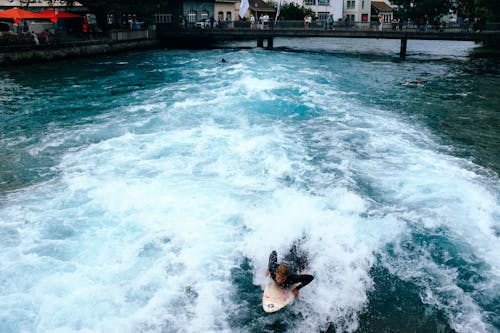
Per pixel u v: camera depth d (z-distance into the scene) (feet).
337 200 31.76
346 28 147.54
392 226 28.37
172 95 67.77
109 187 33.76
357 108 59.82
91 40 122.42
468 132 49.14
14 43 101.09
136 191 33.01
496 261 25.14
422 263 25.07
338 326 20.90
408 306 22.08
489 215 29.91
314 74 90.58
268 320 21.04
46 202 31.53
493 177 36.50
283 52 143.33
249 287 23.06
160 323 20.53
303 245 26.13
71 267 24.13
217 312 21.40
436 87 78.18
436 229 28.19
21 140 45.91
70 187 33.94
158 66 104.94
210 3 186.60
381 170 37.60
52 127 50.65
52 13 114.93
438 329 20.72
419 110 59.41
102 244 26.25
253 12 213.46
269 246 26.13
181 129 48.88
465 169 38.04
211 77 85.76
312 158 40.27
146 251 25.54
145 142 44.32
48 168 38.01
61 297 21.85
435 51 156.76
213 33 151.33
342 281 23.56
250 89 69.92
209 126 49.90
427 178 35.78
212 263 24.62
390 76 91.81
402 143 44.83
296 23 150.51
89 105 61.93
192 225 28.22
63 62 109.60
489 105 62.95
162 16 173.78
